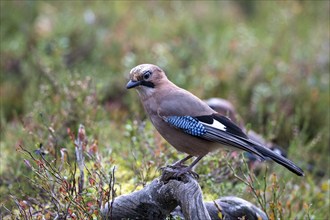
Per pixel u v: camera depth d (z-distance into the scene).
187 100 7.68
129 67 13.87
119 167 9.31
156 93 7.82
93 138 9.62
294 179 10.37
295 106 13.39
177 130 7.67
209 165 8.76
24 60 14.69
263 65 14.97
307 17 19.36
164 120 7.70
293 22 18.41
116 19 17.58
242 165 9.21
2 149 10.36
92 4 18.34
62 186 7.09
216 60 14.88
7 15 17.25
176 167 7.66
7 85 13.83
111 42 15.62
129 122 9.75
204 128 7.49
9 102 13.37
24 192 8.30
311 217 8.76
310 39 17.44
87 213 6.84
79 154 7.92
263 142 10.95
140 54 15.01
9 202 8.41
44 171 7.30
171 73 14.01
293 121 12.59
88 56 15.40
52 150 8.58
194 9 19.47
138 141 9.52
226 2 20.62
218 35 17.64
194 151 7.72
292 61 15.31
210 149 7.68
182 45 15.87
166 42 16.16
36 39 15.71
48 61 13.23
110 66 14.67
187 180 7.07
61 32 15.99
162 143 9.17
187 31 17.19
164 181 7.23
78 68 14.22
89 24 16.38
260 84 13.88
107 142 9.99
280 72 14.62
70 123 10.12
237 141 7.39
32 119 10.34
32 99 12.05
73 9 17.86
